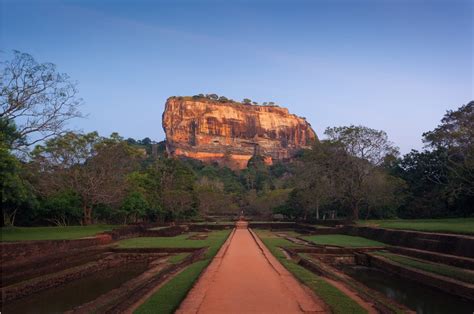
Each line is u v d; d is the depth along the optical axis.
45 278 18.56
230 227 67.50
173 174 65.06
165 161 67.94
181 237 43.38
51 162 36.81
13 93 24.05
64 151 37.94
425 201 52.44
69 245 25.44
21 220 37.06
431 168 55.69
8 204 31.02
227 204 98.69
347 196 51.47
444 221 41.09
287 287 13.49
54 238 26.03
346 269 24.53
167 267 22.48
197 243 34.44
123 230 40.91
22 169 26.25
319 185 54.31
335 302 11.52
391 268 22.38
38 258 20.45
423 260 23.16
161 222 61.75
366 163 48.34
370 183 47.62
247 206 115.00
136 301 12.34
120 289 17.11
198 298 11.73
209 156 197.25
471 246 20.75
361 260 26.97
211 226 66.69
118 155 42.31
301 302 11.31
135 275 23.12
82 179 39.72
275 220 91.44
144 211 51.59
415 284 19.30
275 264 19.38
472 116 36.09
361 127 49.88
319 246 30.70
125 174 46.78
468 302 15.54
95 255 26.92
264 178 148.50
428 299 16.20
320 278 15.93
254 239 37.72
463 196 44.75
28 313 14.81
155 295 12.54
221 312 10.21
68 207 40.00
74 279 21.12
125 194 45.50
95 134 40.94
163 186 62.62
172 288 13.62
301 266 20.88
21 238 25.09
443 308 14.74
